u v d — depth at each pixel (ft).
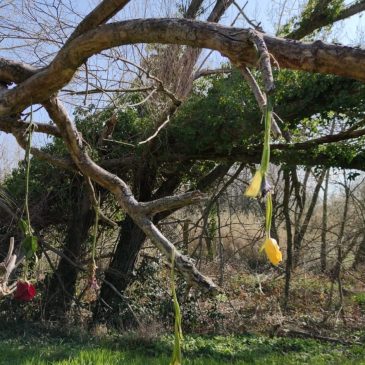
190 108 35.22
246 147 36.47
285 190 42.52
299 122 35.27
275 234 43.52
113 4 8.42
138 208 7.40
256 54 6.62
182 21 7.40
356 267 53.21
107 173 9.14
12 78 9.98
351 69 6.31
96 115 34.09
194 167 41.37
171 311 37.63
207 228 44.75
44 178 37.52
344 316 43.86
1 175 44.65
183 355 30.32
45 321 35.68
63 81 9.02
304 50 6.46
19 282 8.10
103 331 35.32
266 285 48.32
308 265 52.34
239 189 45.47
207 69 37.63
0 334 32.83
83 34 8.43
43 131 10.54
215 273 48.44
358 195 55.06
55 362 25.55
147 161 37.04
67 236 38.78
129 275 38.73
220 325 38.09
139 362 26.58
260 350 32.58
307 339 36.86
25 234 8.07
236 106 33.27
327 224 52.95
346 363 29.55
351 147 36.58
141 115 37.06
